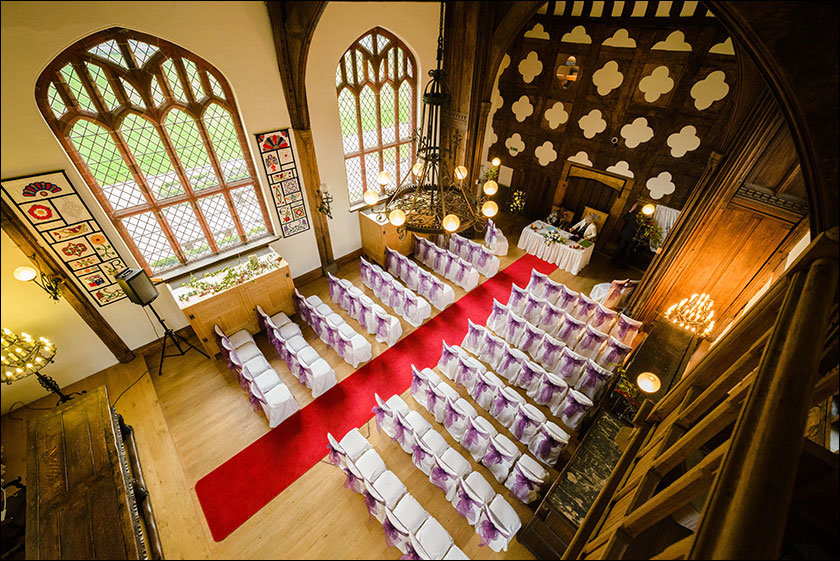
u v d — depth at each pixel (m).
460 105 9.82
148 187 6.50
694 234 6.98
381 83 8.85
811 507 2.35
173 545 4.80
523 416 5.89
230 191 7.55
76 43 5.02
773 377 1.76
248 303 7.65
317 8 5.57
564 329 8.00
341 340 7.29
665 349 6.28
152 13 5.04
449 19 8.88
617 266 10.51
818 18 2.28
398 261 9.59
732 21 2.64
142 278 6.21
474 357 7.78
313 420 6.45
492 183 6.23
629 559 2.80
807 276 2.32
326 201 8.65
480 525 4.68
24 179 5.12
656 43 8.07
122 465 4.25
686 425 3.68
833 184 2.53
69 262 5.92
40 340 5.70
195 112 6.46
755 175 6.02
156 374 7.10
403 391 7.02
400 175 10.67
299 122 7.46
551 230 10.60
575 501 4.57
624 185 9.88
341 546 4.83
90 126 5.59
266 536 4.91
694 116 8.15
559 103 10.16
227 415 6.46
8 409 6.17
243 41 6.16
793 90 2.52
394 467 5.77
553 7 9.19
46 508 3.75
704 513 1.59
